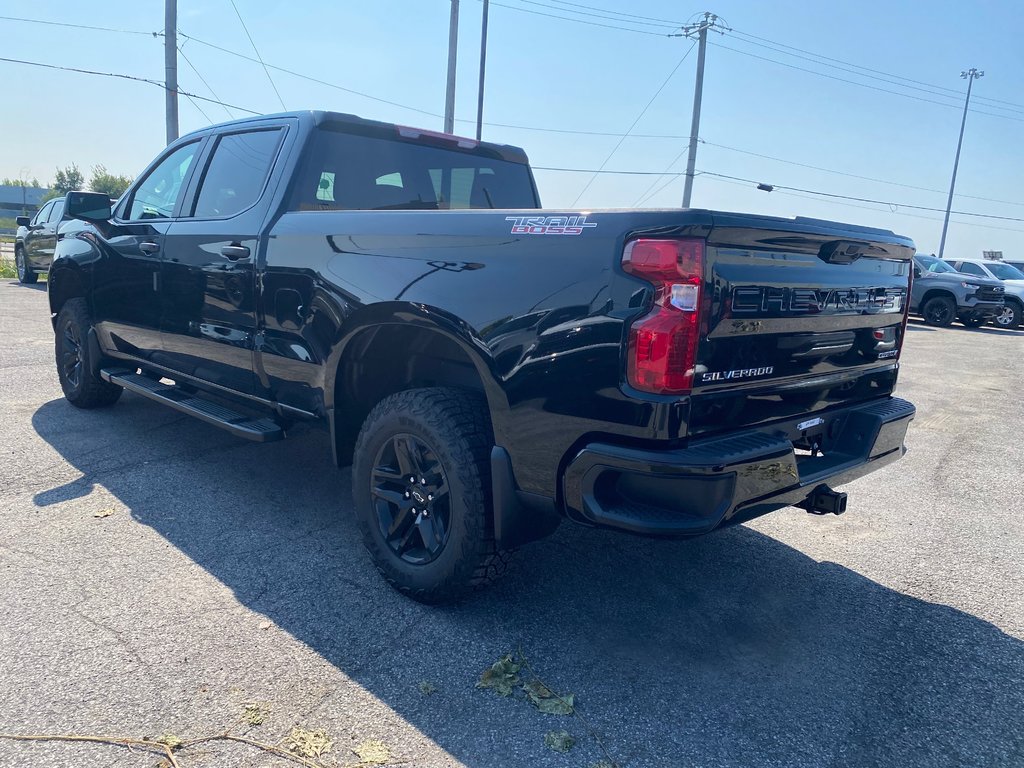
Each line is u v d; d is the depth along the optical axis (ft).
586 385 8.29
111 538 12.09
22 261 54.34
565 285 8.46
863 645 9.98
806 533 13.98
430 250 9.89
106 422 18.38
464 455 9.54
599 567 11.99
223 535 12.42
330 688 8.45
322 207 13.04
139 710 7.88
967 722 8.39
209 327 13.82
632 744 7.77
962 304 62.13
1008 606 11.25
